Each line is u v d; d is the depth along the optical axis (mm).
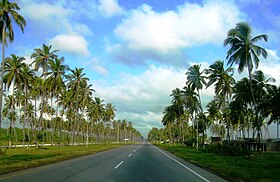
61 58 55750
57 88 56875
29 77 52344
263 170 18812
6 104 82125
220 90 52719
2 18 34969
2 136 95562
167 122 115438
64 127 109938
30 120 87438
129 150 48062
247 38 36656
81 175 14719
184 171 17781
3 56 34875
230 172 16891
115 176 14547
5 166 18188
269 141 74062
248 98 50719
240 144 79312
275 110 42844
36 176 14102
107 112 114812
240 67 37562
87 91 72812
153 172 16734
